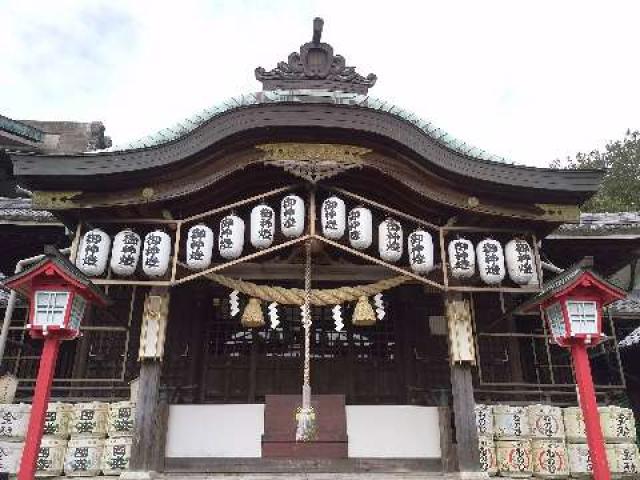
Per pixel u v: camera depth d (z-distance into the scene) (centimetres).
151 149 890
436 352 1171
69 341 1252
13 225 1173
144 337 902
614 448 988
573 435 983
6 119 1808
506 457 973
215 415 917
